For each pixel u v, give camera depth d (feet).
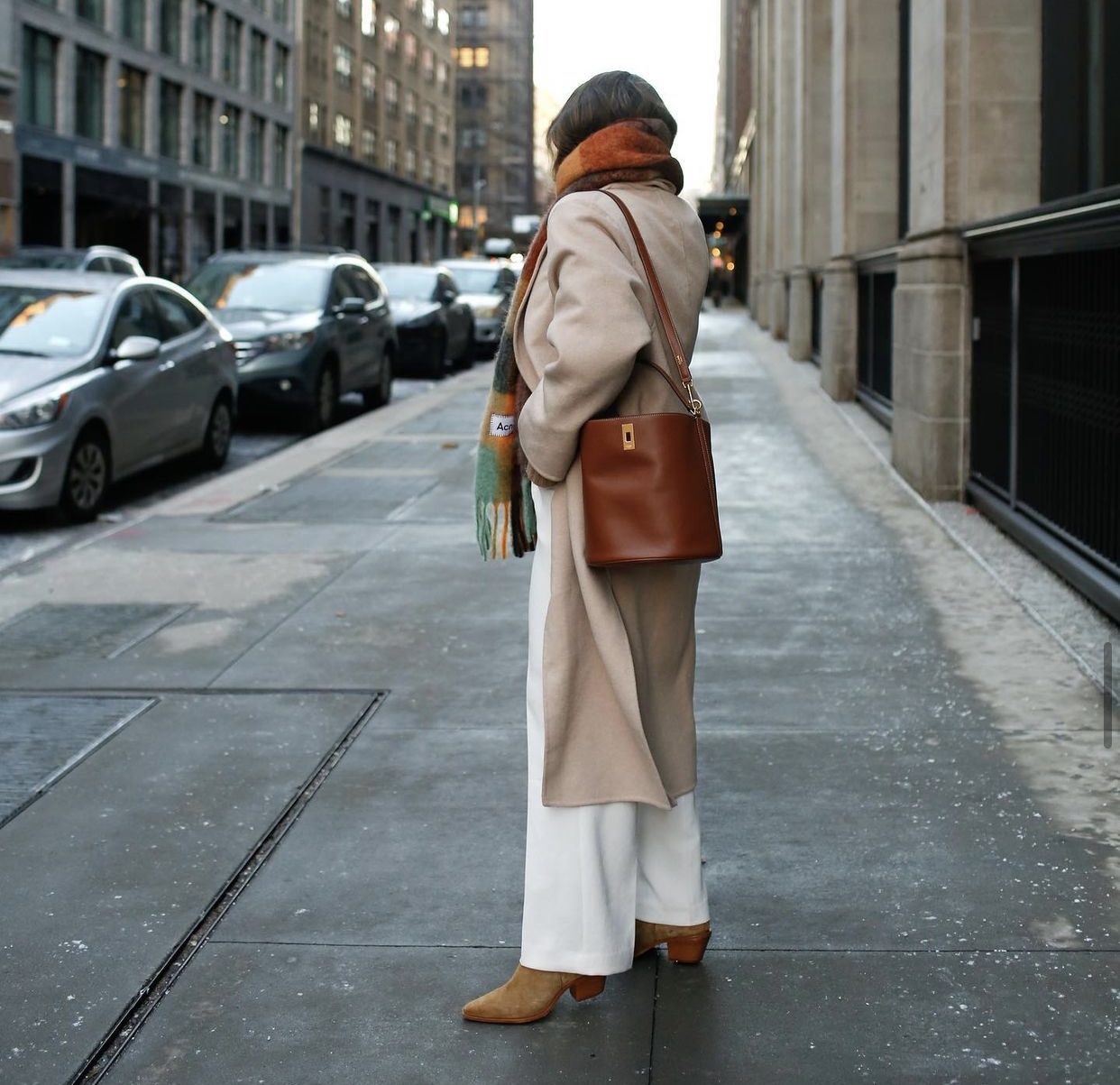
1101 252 19.80
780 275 84.07
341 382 49.34
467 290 86.89
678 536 8.57
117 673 17.99
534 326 8.99
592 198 8.86
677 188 9.56
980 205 27.76
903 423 31.53
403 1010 9.68
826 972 10.05
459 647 18.94
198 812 13.35
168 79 155.63
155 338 35.58
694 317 9.34
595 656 9.10
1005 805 13.05
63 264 63.57
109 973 10.27
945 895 11.22
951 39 27.68
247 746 15.16
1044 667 17.34
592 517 8.68
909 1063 8.86
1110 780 13.58
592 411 8.55
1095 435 20.39
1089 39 25.16
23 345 31.96
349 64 228.63
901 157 46.88
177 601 21.83
